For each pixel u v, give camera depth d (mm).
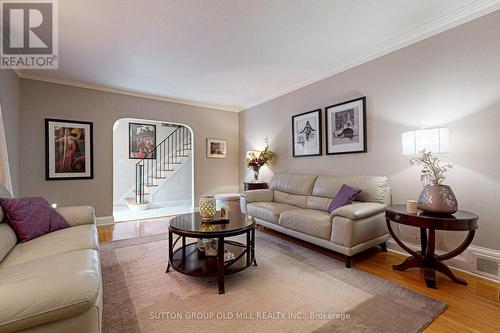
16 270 1247
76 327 966
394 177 2852
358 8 2189
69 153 3885
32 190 3602
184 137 7402
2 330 834
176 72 3600
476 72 2215
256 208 3631
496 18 2100
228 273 2004
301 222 2807
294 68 3504
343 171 3455
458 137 2328
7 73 2996
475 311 1654
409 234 2688
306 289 1955
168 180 6785
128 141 6586
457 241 2363
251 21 2369
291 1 2082
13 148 3219
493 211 2131
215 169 5551
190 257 2334
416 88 2637
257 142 5266
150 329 1473
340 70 3453
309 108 3994
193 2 2078
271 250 2859
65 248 1669
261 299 1811
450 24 2350
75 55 3020
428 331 1456
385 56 2926
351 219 2338
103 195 4168
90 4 2082
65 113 3869
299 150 4164
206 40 2719
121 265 2428
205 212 2395
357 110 3229
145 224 4191
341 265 2428
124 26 2420
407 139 2393
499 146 2100
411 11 2242
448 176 2396
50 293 918
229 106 5625
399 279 2129
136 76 3736
